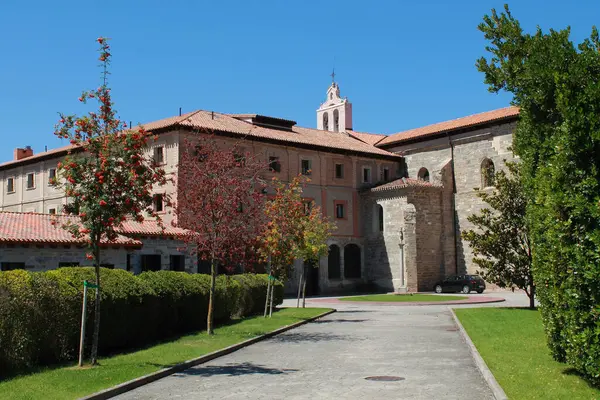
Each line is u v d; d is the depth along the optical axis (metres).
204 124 46.69
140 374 13.09
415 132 62.91
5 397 10.53
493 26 16.20
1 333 12.95
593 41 13.26
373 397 10.86
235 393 11.51
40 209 57.84
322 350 17.83
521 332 19.31
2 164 62.28
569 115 10.24
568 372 11.90
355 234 56.97
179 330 22.34
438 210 55.84
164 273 22.11
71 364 14.80
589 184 9.79
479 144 55.25
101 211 14.66
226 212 22.30
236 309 28.47
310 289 54.06
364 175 59.00
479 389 11.50
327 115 78.31
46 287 14.86
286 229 29.42
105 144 14.82
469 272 55.19
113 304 17.27
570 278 10.35
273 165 51.41
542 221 12.35
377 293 54.38
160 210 43.78
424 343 18.97
